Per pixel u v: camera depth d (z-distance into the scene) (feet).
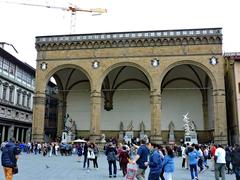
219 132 145.79
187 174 75.97
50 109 249.96
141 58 157.89
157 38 157.07
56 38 166.30
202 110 183.52
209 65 152.46
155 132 150.10
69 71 187.42
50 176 66.39
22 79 228.63
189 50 155.12
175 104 186.91
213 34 152.97
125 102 191.42
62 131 182.19
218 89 149.48
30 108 245.04
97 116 156.46
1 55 192.54
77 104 195.31
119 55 159.84
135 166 45.44
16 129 222.28
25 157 128.98
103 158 125.59
